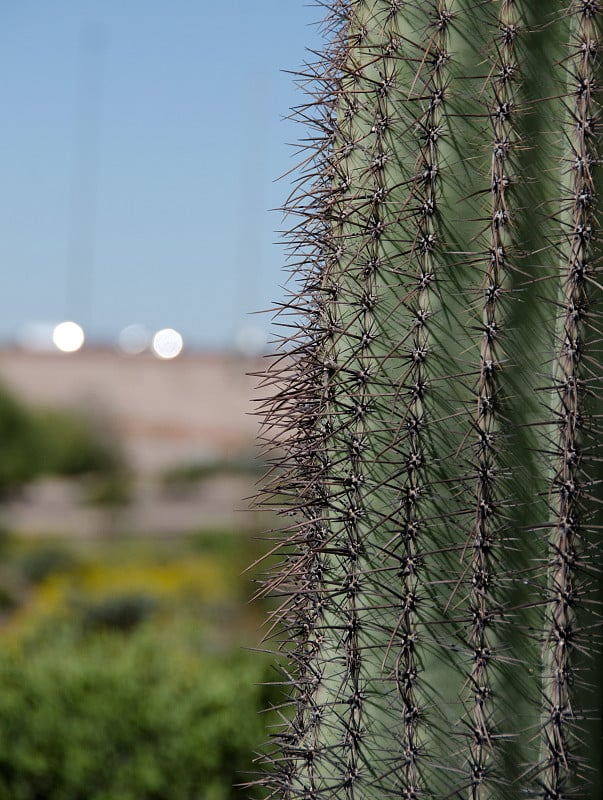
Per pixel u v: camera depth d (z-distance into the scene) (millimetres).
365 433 3109
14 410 41000
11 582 24469
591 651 2965
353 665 3098
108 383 47562
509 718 2953
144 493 39000
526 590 2965
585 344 2961
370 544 3096
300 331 3389
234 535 27969
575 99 3023
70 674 7770
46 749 7371
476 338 3045
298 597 3303
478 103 3098
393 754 3045
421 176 3104
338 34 3455
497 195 3020
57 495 39656
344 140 3330
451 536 3012
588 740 2965
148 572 25656
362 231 3189
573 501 2914
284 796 3295
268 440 3430
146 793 7160
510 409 2998
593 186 2984
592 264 2971
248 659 8383
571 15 3066
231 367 46531
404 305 3107
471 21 3123
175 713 7266
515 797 2949
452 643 3004
